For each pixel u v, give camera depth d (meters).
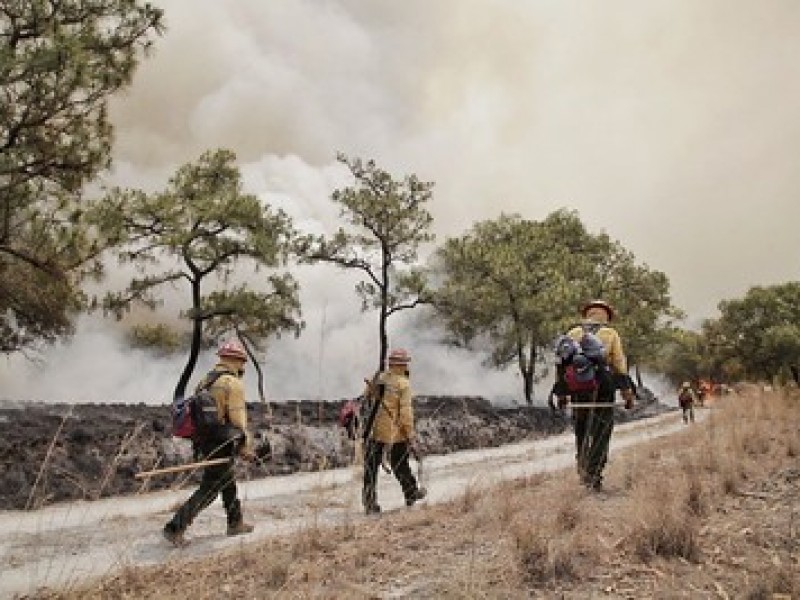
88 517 8.23
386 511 8.06
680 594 3.67
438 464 15.05
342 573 4.62
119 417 15.61
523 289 43.88
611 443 16.88
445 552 4.93
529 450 19.08
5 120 14.03
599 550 4.51
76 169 15.44
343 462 17.28
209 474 6.67
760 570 3.91
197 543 6.57
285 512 8.31
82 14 15.62
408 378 8.41
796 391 14.79
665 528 4.44
